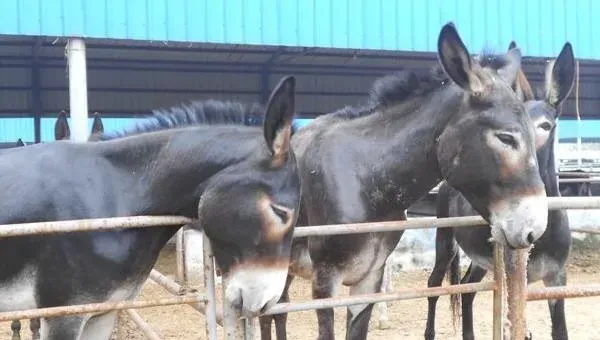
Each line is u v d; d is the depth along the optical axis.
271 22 8.84
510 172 2.82
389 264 6.63
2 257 2.56
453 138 3.03
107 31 7.86
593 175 10.30
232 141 2.71
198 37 8.45
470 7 10.06
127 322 6.09
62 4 7.62
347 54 14.55
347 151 3.44
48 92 16.62
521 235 2.77
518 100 2.96
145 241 2.77
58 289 2.61
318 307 2.97
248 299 2.58
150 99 16.83
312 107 17.86
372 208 3.38
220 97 17.22
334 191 3.37
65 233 2.58
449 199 4.93
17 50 14.72
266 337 4.55
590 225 9.43
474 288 3.24
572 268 8.71
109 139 2.91
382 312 6.14
